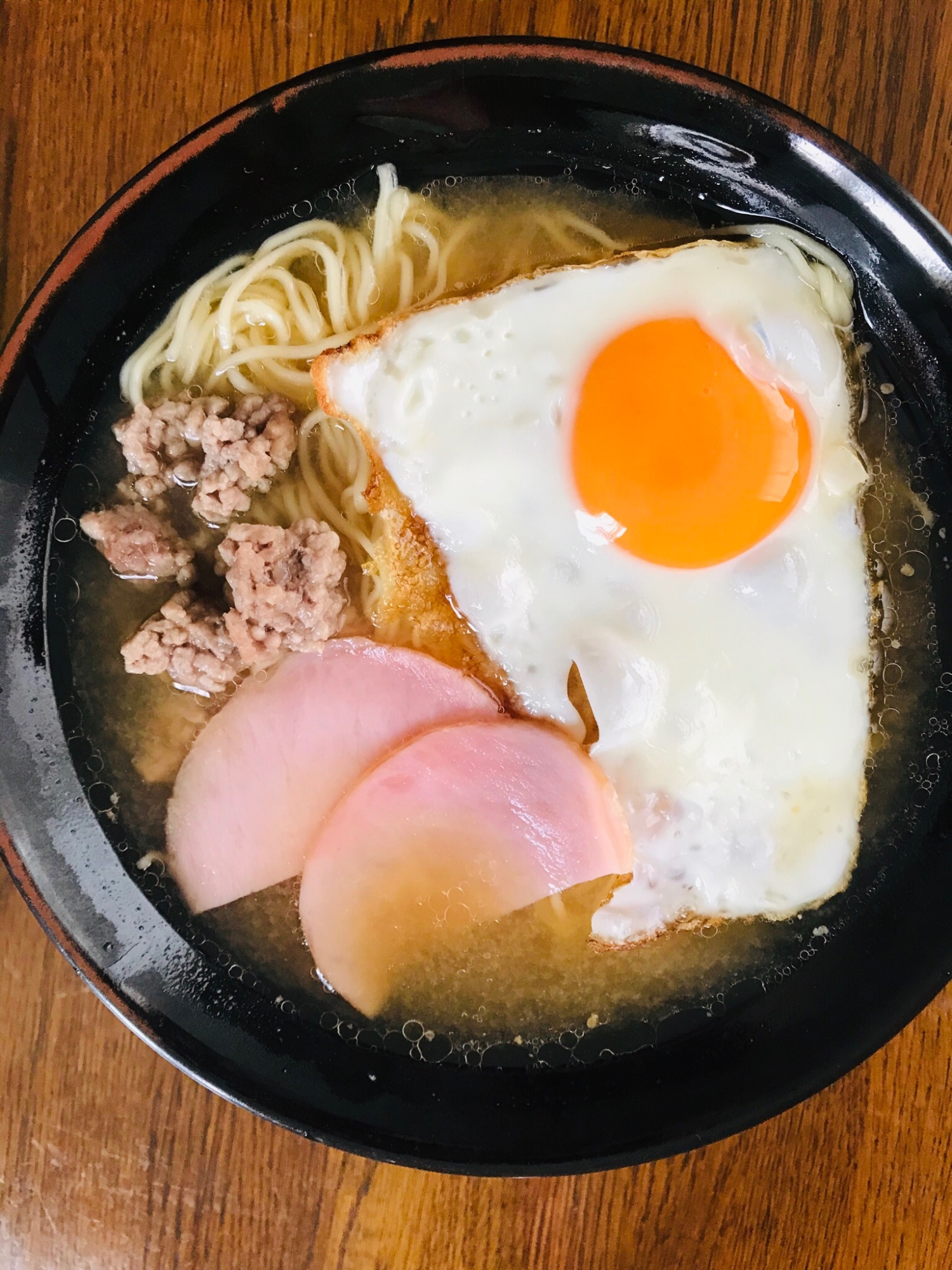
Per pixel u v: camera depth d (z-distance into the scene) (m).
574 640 0.18
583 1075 0.18
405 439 0.18
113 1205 0.18
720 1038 0.18
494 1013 0.18
